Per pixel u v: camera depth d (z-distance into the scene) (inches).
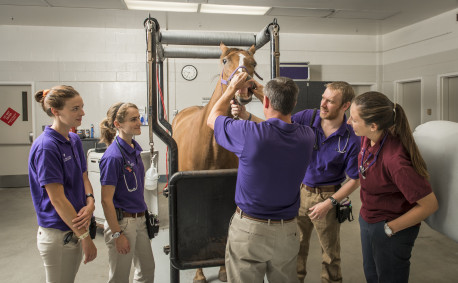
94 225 63.9
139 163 68.6
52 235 55.2
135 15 205.6
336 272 75.9
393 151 51.1
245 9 196.7
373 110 50.0
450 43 210.7
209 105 69.6
